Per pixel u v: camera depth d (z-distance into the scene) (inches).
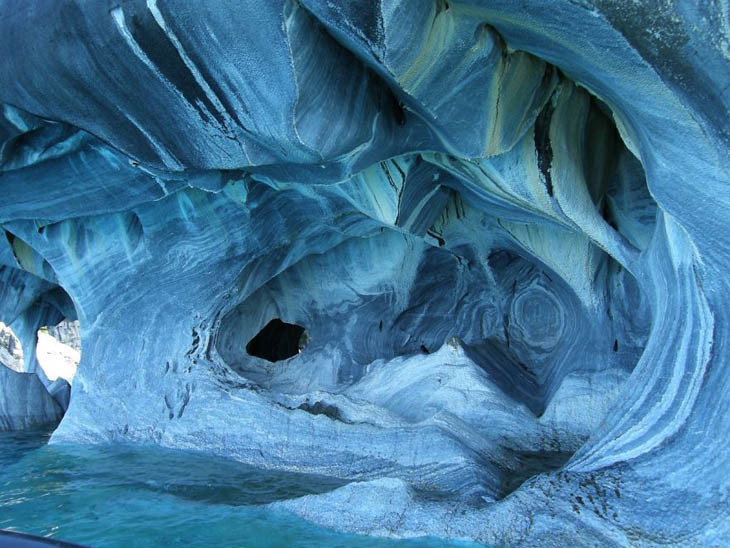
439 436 249.8
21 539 70.6
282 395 311.1
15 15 201.0
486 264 360.8
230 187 299.1
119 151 240.4
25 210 301.1
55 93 211.9
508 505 185.6
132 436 313.7
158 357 328.2
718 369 165.2
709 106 133.4
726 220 151.4
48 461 282.0
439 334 389.7
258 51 172.7
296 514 206.1
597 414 283.7
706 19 120.1
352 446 266.2
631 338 290.5
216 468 271.3
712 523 155.5
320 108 188.4
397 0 144.9
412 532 185.5
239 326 396.2
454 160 253.0
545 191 231.3
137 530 194.9
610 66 145.9
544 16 142.9
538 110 210.1
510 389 319.9
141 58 187.5
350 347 390.9
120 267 332.5
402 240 377.7
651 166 163.2
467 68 172.7
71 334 616.4
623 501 172.9
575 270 302.5
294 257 363.6
